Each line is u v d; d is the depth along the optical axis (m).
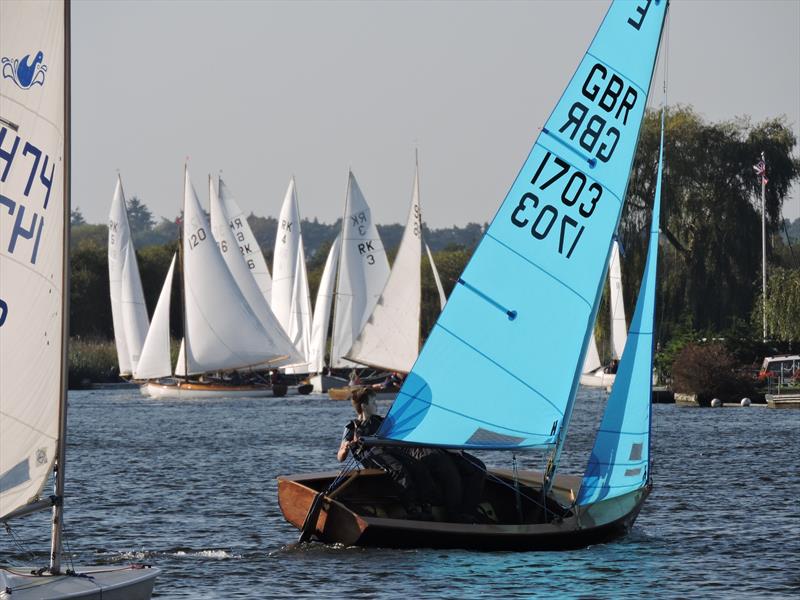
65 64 35.66
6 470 34.97
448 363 58.44
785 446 114.88
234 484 86.50
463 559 53.56
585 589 48.06
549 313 59.84
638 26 60.72
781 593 47.34
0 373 34.88
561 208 60.06
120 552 57.28
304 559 54.03
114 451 118.44
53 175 35.62
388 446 56.78
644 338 58.84
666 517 67.31
